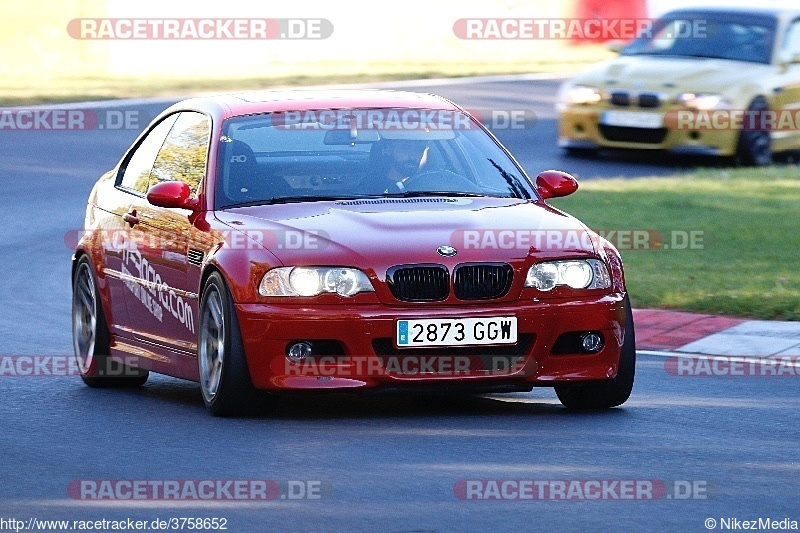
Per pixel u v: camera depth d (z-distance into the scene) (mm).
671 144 56562
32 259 42562
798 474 19422
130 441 21844
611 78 57875
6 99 71312
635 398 25078
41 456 20938
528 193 25625
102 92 74625
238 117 25906
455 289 22500
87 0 96250
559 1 109438
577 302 22984
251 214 23906
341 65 91312
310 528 16922
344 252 22516
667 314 33062
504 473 19391
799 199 48531
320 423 22828
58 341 32000
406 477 19188
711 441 21500
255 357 22484
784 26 59500
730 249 40438
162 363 25688
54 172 56438
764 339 30531
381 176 25141
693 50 59906
